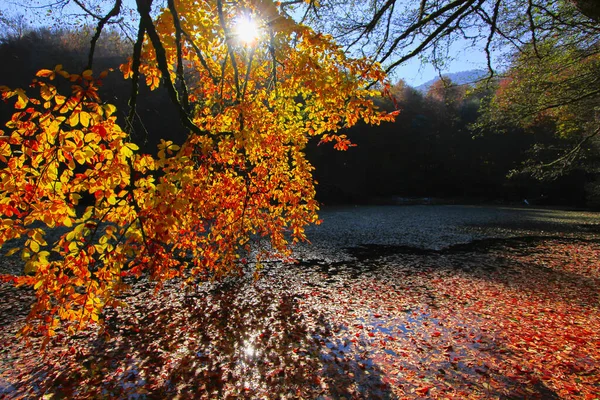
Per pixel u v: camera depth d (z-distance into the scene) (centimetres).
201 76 436
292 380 452
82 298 232
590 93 986
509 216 2852
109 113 201
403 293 833
